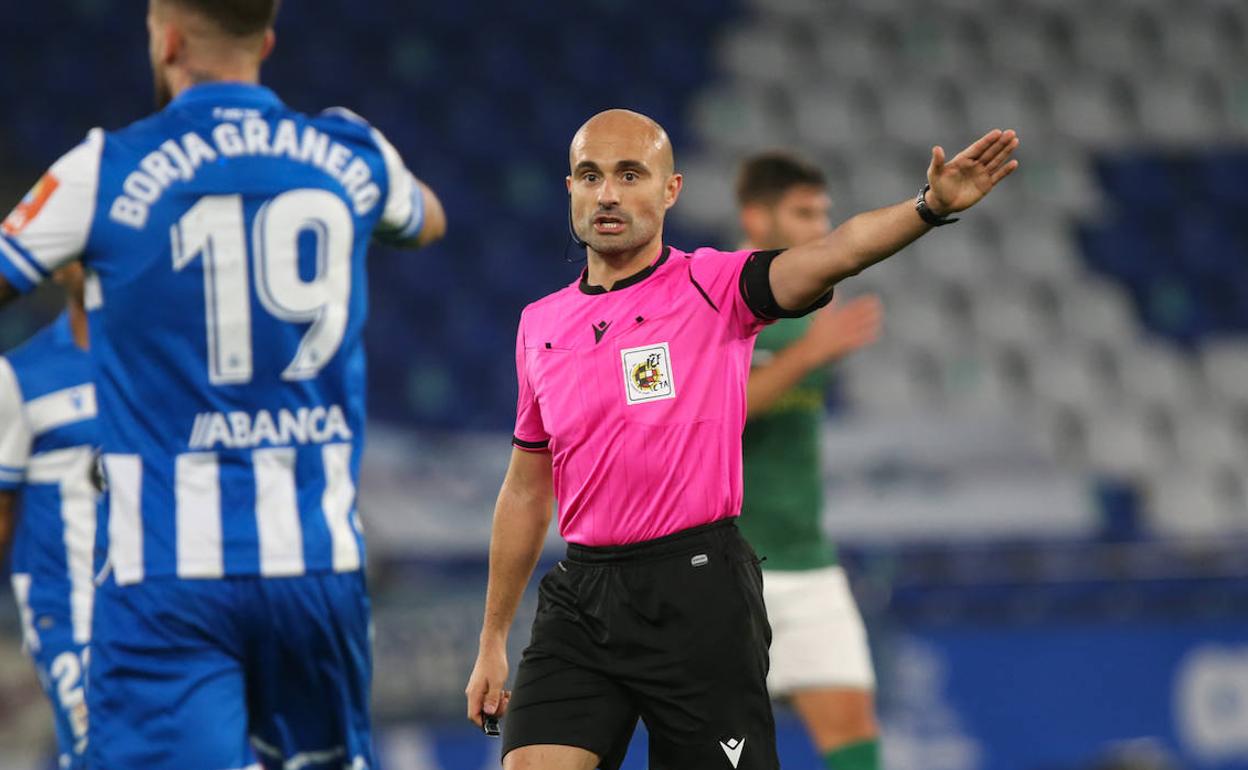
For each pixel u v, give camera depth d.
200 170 11.15
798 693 18.58
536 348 12.25
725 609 11.88
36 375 15.54
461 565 34.97
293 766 11.70
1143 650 31.64
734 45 57.81
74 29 52.62
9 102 50.47
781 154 19.53
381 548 33.34
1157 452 48.09
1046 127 57.59
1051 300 52.12
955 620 31.41
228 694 11.09
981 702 30.61
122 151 11.05
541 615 12.52
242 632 11.14
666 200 12.09
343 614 11.46
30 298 42.81
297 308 11.27
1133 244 54.66
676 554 11.90
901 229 10.65
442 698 27.67
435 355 46.22
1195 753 31.39
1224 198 56.91
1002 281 52.16
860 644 18.67
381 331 46.19
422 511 35.59
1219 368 51.19
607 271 12.08
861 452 41.56
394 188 12.05
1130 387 49.97
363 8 55.50
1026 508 40.69
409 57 54.81
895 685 30.27
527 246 50.41
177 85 11.66
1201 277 54.25
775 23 58.62
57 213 10.81
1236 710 31.78
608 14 57.66
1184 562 34.41
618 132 11.84
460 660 27.86
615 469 11.84
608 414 11.81
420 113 53.44
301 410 11.31
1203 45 61.00
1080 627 31.44
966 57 58.97
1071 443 48.03
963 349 49.78
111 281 10.98
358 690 11.76
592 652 12.16
